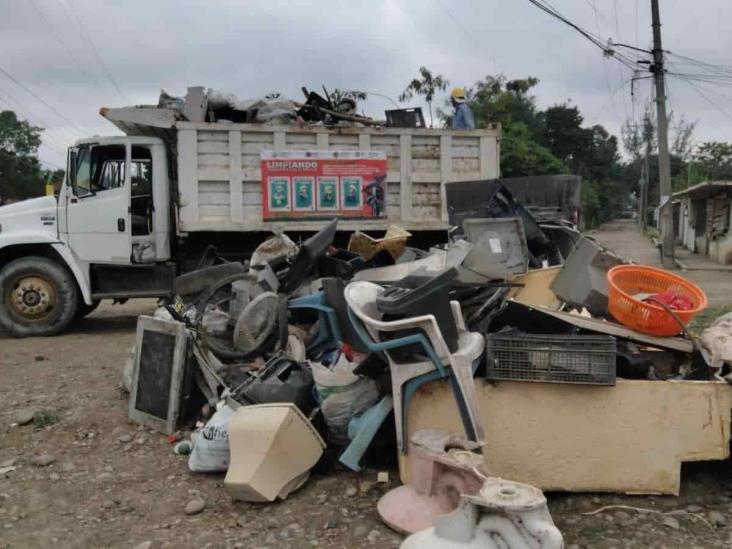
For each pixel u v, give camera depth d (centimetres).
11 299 906
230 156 916
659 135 2114
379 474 398
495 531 269
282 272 597
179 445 455
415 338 358
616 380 373
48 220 909
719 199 2388
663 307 399
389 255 709
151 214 924
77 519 370
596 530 345
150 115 899
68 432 493
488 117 3164
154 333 502
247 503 381
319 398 430
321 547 335
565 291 473
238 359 521
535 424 379
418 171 970
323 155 938
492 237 552
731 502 372
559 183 803
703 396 373
